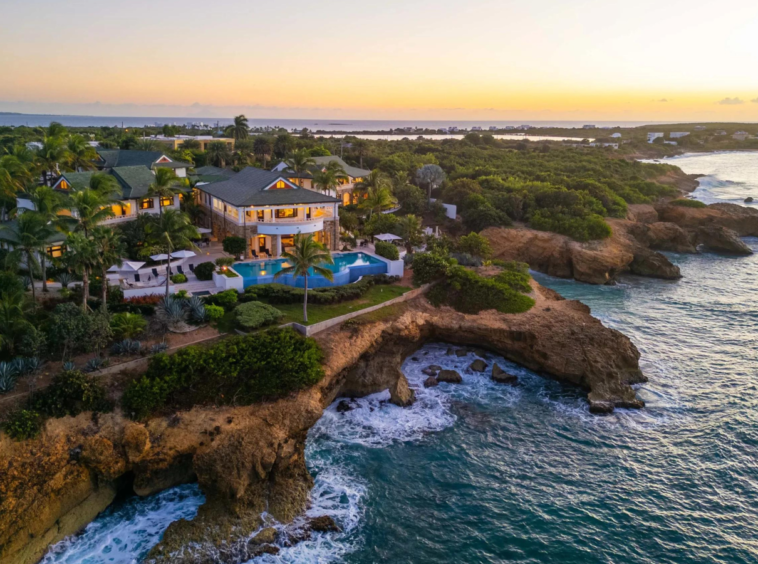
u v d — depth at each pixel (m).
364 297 56.88
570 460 39.16
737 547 31.08
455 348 55.94
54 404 34.41
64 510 32.16
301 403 39.88
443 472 37.75
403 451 40.06
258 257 65.25
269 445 36.09
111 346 41.06
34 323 40.59
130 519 33.22
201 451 35.44
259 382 40.09
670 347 57.19
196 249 65.50
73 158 75.50
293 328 47.91
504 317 56.16
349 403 46.09
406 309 55.81
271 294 52.78
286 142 135.25
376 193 83.25
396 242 76.69
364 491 35.69
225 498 33.72
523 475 37.53
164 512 33.91
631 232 99.06
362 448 40.31
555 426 43.41
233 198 66.56
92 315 40.19
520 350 53.06
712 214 113.94
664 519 33.34
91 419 35.00
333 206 70.88
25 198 63.59
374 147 161.38
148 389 36.56
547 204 100.38
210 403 38.22
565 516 33.66
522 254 89.38
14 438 32.28
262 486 34.94
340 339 47.47
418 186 116.06
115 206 64.88
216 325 46.50
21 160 70.06
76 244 40.25
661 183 160.50
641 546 31.30
